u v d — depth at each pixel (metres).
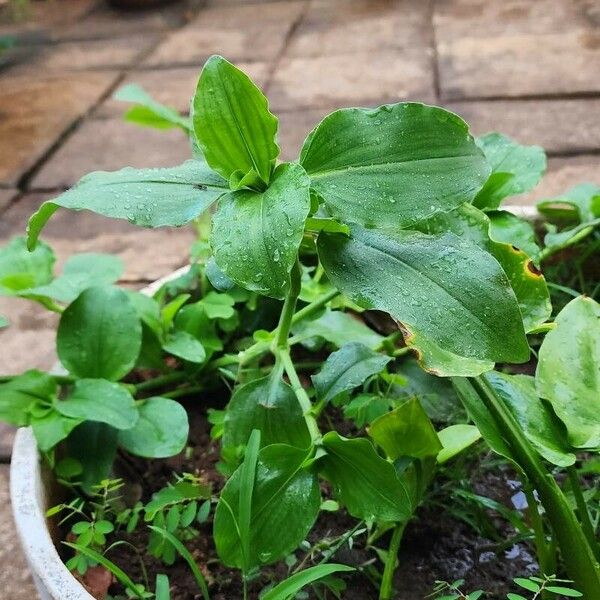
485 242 0.26
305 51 0.90
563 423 0.24
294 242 0.19
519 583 0.22
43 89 0.88
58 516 0.28
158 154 0.69
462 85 0.75
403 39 0.90
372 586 0.26
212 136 0.22
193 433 0.33
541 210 0.37
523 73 0.75
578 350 0.25
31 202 0.63
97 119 0.79
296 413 0.26
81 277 0.33
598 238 0.36
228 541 0.24
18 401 0.29
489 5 0.98
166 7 1.16
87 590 0.24
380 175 0.22
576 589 0.23
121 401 0.28
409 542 0.27
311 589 0.26
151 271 0.52
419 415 0.23
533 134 0.63
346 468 0.24
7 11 1.17
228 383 0.35
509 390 0.25
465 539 0.27
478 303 0.21
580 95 0.69
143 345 0.33
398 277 0.22
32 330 0.49
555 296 0.38
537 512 0.24
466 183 0.21
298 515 0.24
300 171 0.21
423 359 0.22
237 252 0.20
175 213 0.22
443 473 0.29
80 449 0.29
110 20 1.13
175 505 0.27
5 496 0.39
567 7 0.93
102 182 0.23
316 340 0.34
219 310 0.34
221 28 1.03
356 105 0.73
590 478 0.29
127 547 0.28
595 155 0.59
